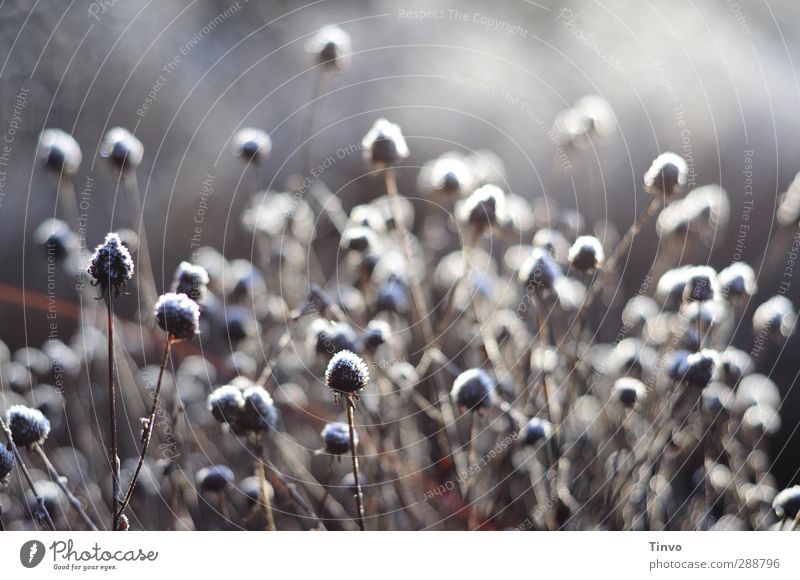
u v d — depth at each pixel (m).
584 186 2.04
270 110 2.36
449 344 1.29
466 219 1.18
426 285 1.31
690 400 1.14
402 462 1.20
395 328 1.22
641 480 1.16
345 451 1.08
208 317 1.22
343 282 1.35
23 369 1.24
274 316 1.25
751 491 1.20
